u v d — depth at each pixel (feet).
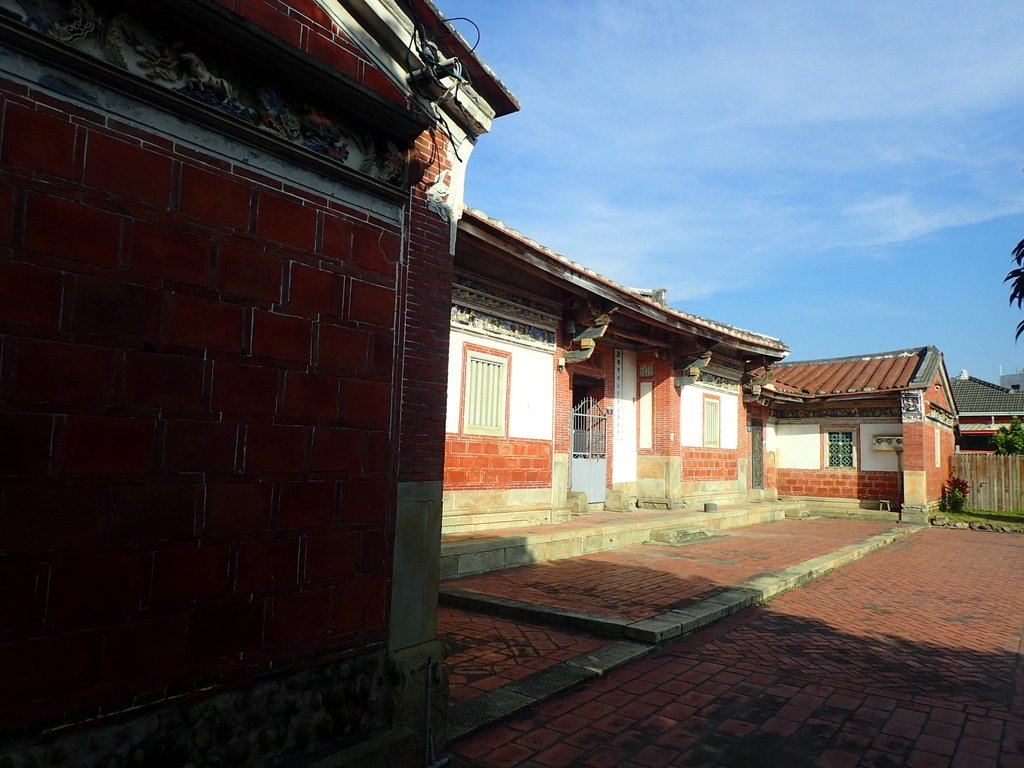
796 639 23.35
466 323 35.91
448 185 16.01
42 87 9.36
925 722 16.46
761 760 14.24
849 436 70.85
